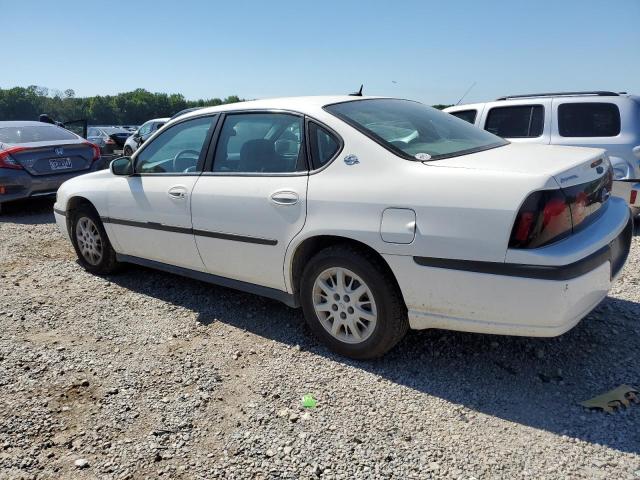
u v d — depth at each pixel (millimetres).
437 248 2809
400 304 3129
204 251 4008
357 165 3182
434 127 3674
